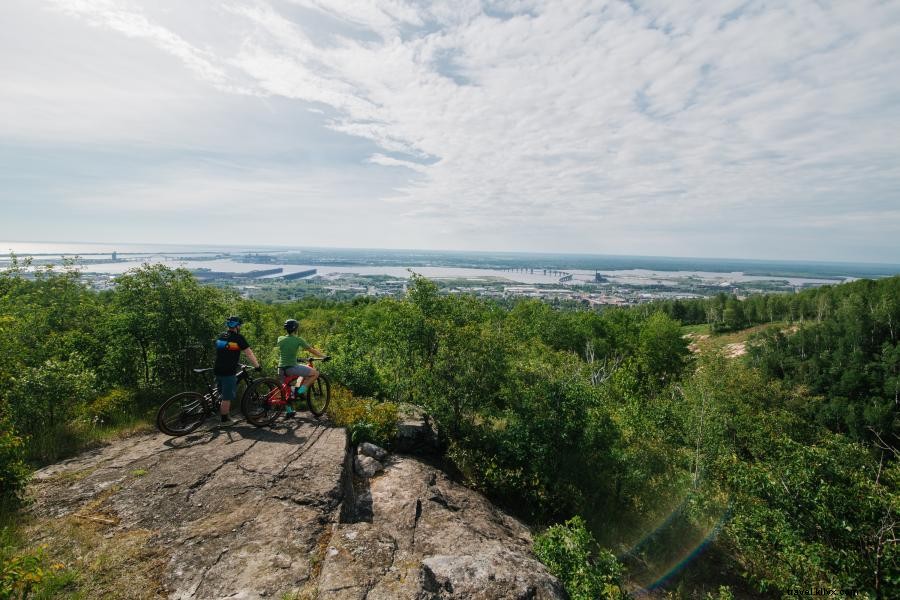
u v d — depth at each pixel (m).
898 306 59.09
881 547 8.75
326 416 9.48
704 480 13.02
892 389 48.28
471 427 12.60
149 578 4.46
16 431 6.96
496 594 4.76
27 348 8.57
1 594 3.57
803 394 32.34
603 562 7.00
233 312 11.86
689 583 10.57
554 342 46.91
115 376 10.04
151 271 10.34
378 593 4.43
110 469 6.56
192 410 7.98
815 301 91.44
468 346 12.17
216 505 5.78
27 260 11.29
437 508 7.27
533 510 10.63
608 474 11.84
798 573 9.48
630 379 24.83
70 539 4.95
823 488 9.41
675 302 119.00
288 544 5.15
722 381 26.47
